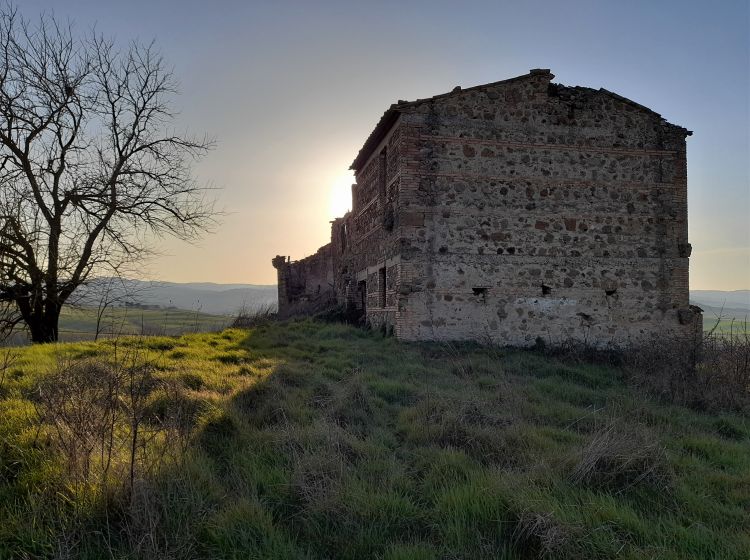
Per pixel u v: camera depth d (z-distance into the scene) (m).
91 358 9.35
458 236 15.27
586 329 15.69
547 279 15.61
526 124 15.79
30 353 10.44
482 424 7.24
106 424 5.15
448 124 15.41
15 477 4.79
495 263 15.39
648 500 5.31
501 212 15.52
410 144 15.17
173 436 5.48
